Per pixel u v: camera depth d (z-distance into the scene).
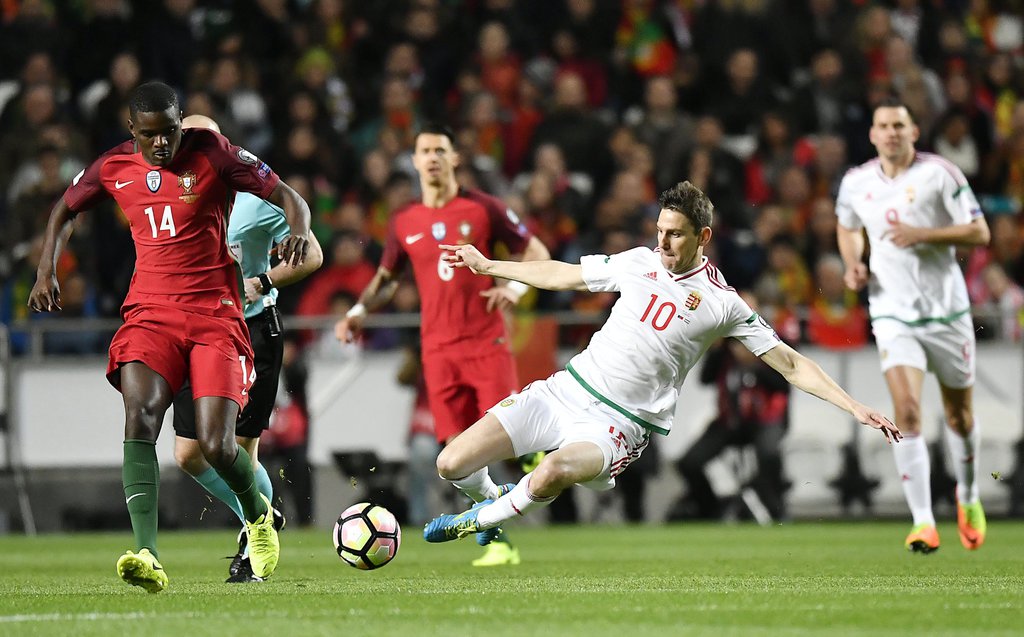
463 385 33.41
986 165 61.56
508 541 31.41
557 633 16.92
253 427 26.67
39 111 57.25
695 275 24.64
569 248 53.78
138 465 22.22
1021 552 34.34
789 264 52.25
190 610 19.67
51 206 53.53
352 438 46.78
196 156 22.83
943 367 33.44
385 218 55.66
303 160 56.78
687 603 20.53
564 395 25.25
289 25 63.03
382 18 64.12
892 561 31.08
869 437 47.84
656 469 48.03
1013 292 53.16
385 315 47.97
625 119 63.97
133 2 62.34
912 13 68.50
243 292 24.53
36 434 47.03
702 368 47.66
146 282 23.09
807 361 24.25
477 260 25.25
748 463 47.78
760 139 59.53
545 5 65.69
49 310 23.52
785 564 30.25
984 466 47.69
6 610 19.84
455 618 18.50
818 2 66.06
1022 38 70.62
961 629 17.59
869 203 33.47
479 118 59.75
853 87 62.22
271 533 24.77
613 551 35.81
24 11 62.19
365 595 21.97
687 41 65.31
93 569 30.58
